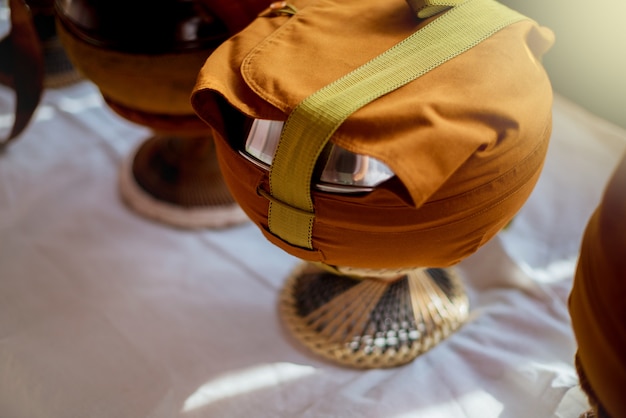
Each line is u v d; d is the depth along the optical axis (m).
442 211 0.47
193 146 0.83
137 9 0.62
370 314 0.67
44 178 0.89
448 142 0.42
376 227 0.48
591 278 0.39
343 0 0.58
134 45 0.63
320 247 0.51
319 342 0.67
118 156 0.93
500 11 0.54
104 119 0.99
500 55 0.50
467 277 0.77
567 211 0.83
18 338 0.69
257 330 0.71
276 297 0.74
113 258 0.79
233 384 0.65
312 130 0.44
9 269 0.77
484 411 0.62
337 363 0.67
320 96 0.46
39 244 0.80
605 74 0.88
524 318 0.69
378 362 0.66
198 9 0.62
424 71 0.49
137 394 0.64
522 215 0.83
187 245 0.80
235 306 0.73
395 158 0.42
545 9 0.89
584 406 0.61
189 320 0.72
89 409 0.63
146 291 0.75
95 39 0.64
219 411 0.63
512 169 0.47
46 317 0.72
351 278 0.69
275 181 0.48
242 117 0.52
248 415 0.63
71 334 0.70
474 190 0.47
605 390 0.40
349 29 0.54
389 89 0.47
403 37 0.53
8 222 0.82
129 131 0.97
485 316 0.71
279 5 0.59
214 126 0.50
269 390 0.65
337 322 0.68
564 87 0.94
